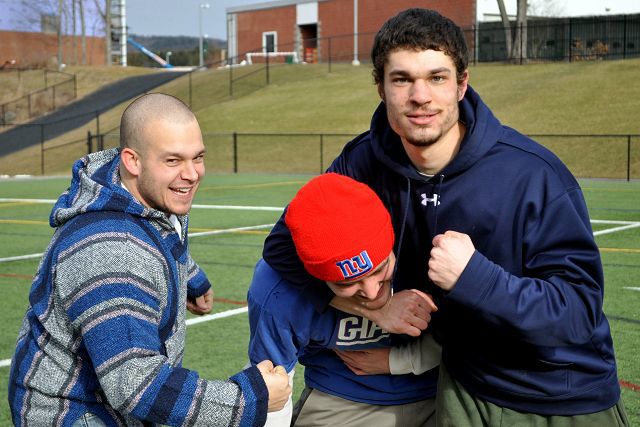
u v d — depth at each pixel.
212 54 88.00
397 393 2.84
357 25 47.78
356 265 2.33
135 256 2.18
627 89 27.36
